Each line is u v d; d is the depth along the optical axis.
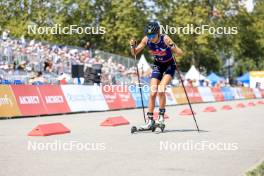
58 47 30.34
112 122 14.46
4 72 23.58
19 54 25.92
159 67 12.27
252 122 16.06
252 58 90.50
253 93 57.31
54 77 27.33
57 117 18.95
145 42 12.25
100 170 6.65
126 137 10.84
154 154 8.23
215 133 11.97
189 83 43.38
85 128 13.45
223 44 74.56
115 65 33.34
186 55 68.44
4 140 10.15
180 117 18.98
